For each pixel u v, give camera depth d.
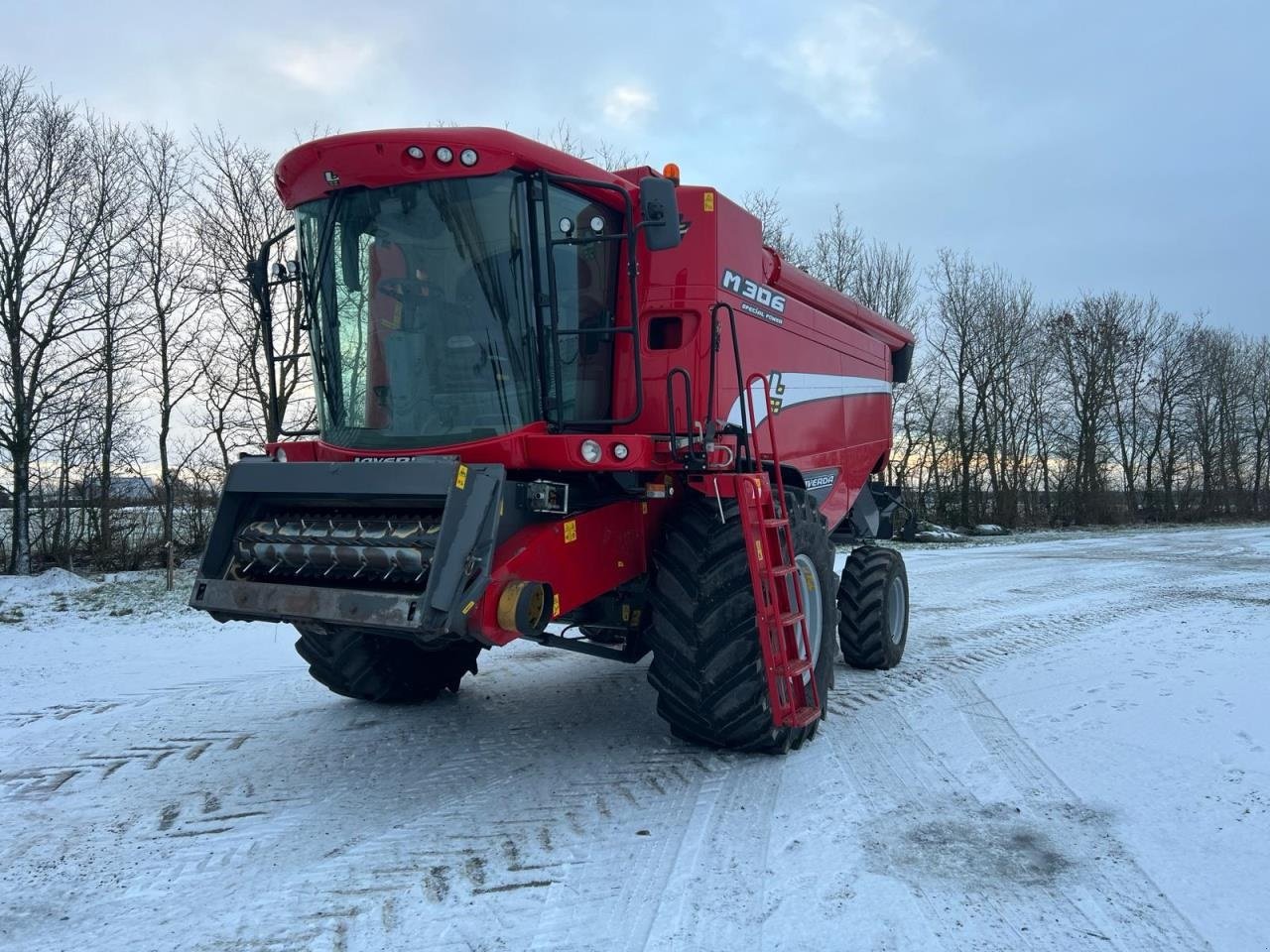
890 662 6.46
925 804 3.85
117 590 12.84
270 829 3.71
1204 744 4.60
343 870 3.30
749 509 4.16
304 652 5.39
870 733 4.92
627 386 4.53
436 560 3.41
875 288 28.42
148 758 4.68
